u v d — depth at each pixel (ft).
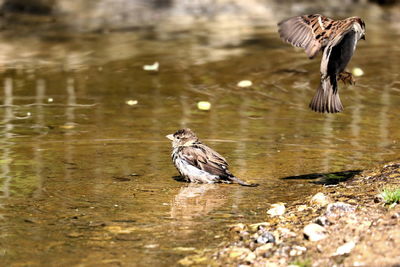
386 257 26.17
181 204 34.94
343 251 27.35
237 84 66.64
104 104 59.72
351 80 29.17
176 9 114.21
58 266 27.17
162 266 27.12
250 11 114.42
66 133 50.21
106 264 27.35
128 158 43.75
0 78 69.72
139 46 86.17
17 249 28.94
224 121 53.88
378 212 31.12
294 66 73.72
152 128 51.72
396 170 39.17
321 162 42.52
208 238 30.09
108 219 32.63
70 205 34.65
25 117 55.11
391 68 71.41
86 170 40.96
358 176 38.99
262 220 32.30
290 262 27.07
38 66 75.20
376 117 54.54
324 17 28.89
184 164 39.11
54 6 111.65
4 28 97.86
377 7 118.42
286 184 38.22
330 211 31.48
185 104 59.72
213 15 111.34
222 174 38.75
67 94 63.36
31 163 42.34
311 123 53.11
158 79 69.15
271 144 47.11
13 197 35.83
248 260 27.48
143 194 36.68
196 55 80.33
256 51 82.28
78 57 79.82
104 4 114.52
